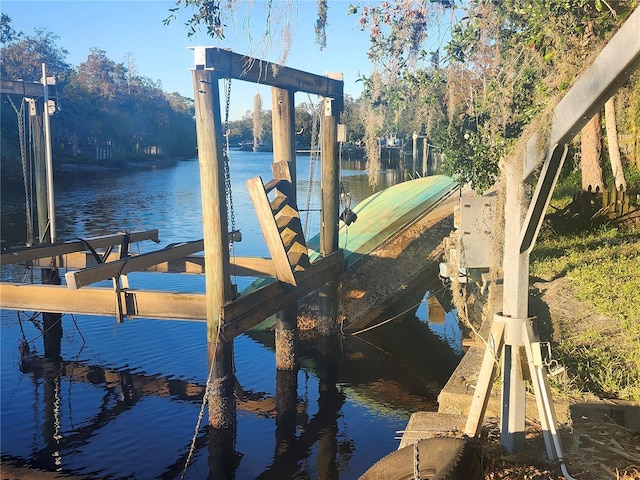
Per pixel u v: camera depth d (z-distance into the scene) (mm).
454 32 8906
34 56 62625
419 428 5375
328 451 7504
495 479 4305
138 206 33156
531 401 5590
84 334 11953
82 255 11742
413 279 12469
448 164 11188
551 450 4477
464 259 9953
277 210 9375
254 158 97250
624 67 3576
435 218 14391
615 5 7172
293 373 9734
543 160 4125
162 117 93500
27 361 10492
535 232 4395
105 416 8445
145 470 7074
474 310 10062
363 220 15039
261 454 7461
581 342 7289
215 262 7594
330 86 11078
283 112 9992
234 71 7840
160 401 8914
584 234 14305
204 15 7137
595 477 4402
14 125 46500
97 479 6891
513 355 4578
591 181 17438
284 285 9219
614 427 5234
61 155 65812
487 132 10148
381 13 8023
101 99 75125
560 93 4430
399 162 37906
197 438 7832
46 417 8359
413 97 10156
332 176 11398
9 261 9688
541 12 7391
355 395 9320
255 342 11547
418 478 3525
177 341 11500
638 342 7016
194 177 58281
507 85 9117
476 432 4566
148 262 9531
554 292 9664
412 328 12664
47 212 12758
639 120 20016
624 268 10719
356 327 11977
